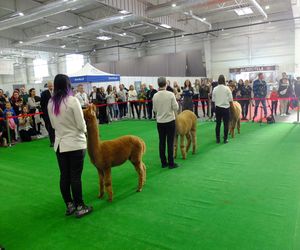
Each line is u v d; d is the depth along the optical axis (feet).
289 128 27.58
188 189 13.15
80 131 10.30
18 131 28.94
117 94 43.60
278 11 59.88
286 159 17.15
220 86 21.72
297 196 11.77
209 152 19.71
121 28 66.49
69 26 55.21
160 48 78.18
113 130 32.58
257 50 64.49
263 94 31.86
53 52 78.48
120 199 12.39
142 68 79.20
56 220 10.78
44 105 24.16
